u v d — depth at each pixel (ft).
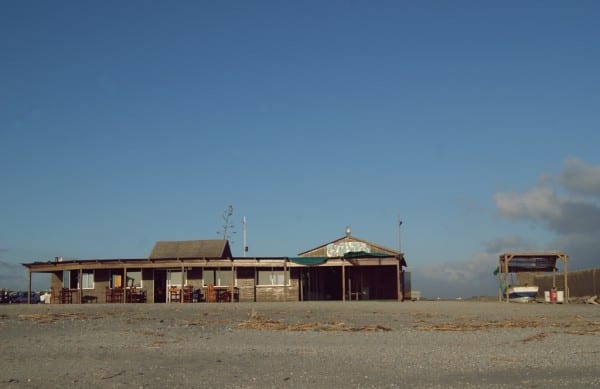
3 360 38.47
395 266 151.12
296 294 137.49
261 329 59.82
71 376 32.73
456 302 133.39
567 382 30.83
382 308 100.12
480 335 53.52
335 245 153.58
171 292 135.13
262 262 136.15
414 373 33.53
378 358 39.14
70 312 90.89
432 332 56.65
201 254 162.71
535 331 57.06
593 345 45.60
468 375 32.89
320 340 49.83
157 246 166.71
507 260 136.67
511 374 33.19
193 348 44.45
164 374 33.32
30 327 62.54
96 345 46.29
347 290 151.84
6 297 170.91
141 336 52.90
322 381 31.24
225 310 94.63
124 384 30.50
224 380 31.55
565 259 132.46
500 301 141.28
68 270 141.18
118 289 137.08
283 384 30.48
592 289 131.34
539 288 152.35
